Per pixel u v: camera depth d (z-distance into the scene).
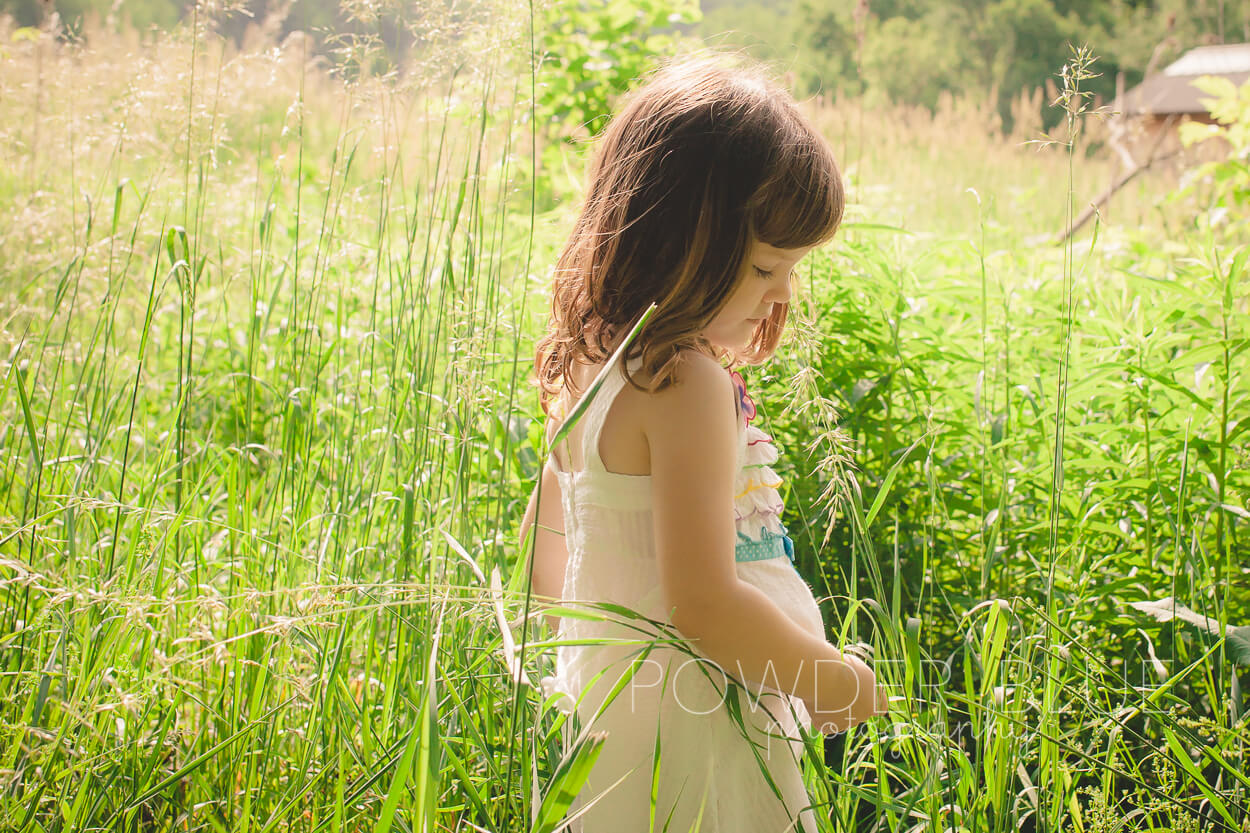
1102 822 1.40
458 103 2.00
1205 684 1.83
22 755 1.38
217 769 1.52
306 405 1.98
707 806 1.16
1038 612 1.38
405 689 1.50
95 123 3.02
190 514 1.88
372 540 1.90
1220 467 1.98
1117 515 2.19
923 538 2.11
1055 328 2.74
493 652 1.44
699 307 1.15
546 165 4.56
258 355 2.71
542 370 1.40
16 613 1.53
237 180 3.22
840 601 2.08
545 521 1.40
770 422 2.08
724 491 1.10
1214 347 2.01
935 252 3.02
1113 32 26.08
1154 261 3.67
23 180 3.07
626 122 1.25
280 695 1.57
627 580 1.17
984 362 2.17
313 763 1.51
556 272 1.34
